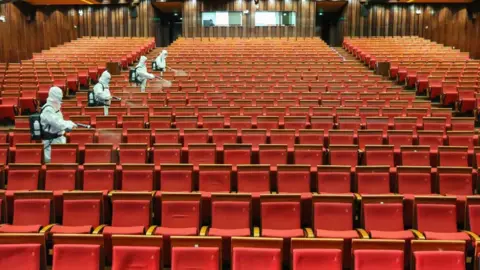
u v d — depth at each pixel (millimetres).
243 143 7863
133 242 4273
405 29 23547
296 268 4105
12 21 18078
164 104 10531
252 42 19875
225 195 5316
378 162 7062
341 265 4109
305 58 16500
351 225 5246
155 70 14258
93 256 4254
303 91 11789
